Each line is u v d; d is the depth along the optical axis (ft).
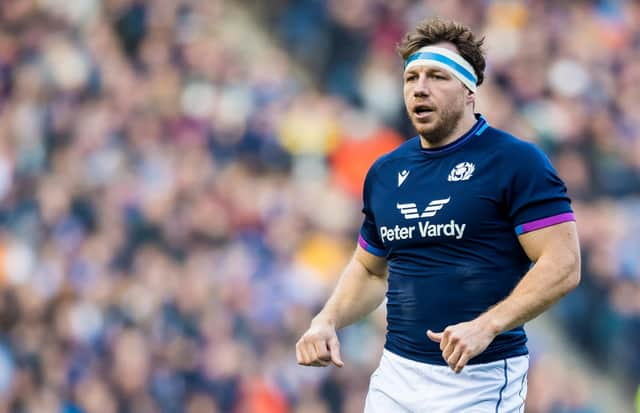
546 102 155.63
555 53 160.45
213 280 118.93
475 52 38.34
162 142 132.77
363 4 156.25
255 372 112.88
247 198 128.16
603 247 139.64
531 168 36.63
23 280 116.37
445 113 37.81
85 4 144.56
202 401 110.01
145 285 115.75
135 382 108.68
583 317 133.18
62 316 113.19
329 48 154.71
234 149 135.74
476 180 37.35
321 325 40.47
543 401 122.01
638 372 130.62
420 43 38.40
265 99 142.00
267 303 119.24
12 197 124.26
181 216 123.75
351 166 139.13
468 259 37.37
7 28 138.82
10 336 111.75
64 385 108.27
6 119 131.13
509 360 37.83
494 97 151.74
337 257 128.57
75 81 135.74
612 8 170.19
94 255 118.62
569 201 36.86
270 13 158.61
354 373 113.39
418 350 38.40
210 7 152.25
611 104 159.63
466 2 161.48
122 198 124.67
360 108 148.15
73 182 126.00
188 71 142.31
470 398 37.52
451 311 37.58
